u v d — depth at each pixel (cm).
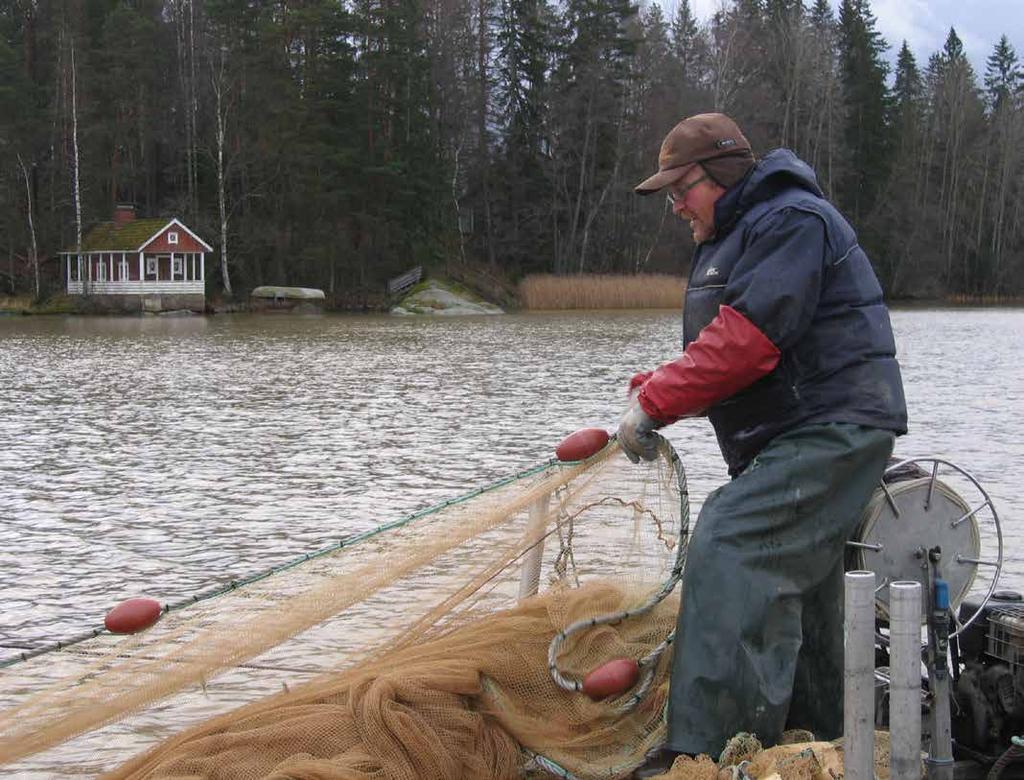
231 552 946
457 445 1511
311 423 1756
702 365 392
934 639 415
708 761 371
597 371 2670
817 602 411
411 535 464
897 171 10000
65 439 1606
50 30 7638
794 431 399
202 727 412
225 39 7488
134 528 1034
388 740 379
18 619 762
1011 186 10488
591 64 8119
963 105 10731
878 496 429
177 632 467
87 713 412
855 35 10125
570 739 405
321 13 7369
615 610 434
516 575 489
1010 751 411
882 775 384
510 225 8306
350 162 7306
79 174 7112
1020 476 1252
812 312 391
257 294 7044
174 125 7719
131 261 6719
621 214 8375
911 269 9925
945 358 3212
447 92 8294
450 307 6838
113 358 3170
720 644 384
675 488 464
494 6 8419
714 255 413
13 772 487
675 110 8438
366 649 494
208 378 2545
